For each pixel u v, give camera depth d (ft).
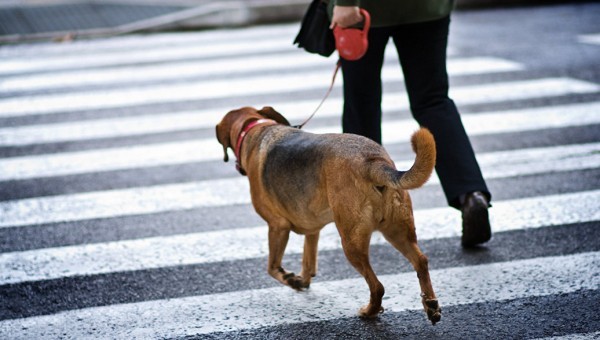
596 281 18.99
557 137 30.71
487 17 54.13
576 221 22.91
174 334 17.30
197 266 21.03
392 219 16.17
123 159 30.17
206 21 53.16
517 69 40.40
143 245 22.57
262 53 45.75
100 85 39.99
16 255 22.12
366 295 18.88
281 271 18.47
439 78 21.52
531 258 20.57
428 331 16.93
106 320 18.15
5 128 33.99
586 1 57.93
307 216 17.44
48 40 50.16
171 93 38.34
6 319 18.38
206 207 25.44
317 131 32.24
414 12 20.49
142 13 55.21
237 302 18.83
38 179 28.30
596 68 39.83
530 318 17.33
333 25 20.15
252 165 18.71
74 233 23.57
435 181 27.40
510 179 26.78
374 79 21.31
